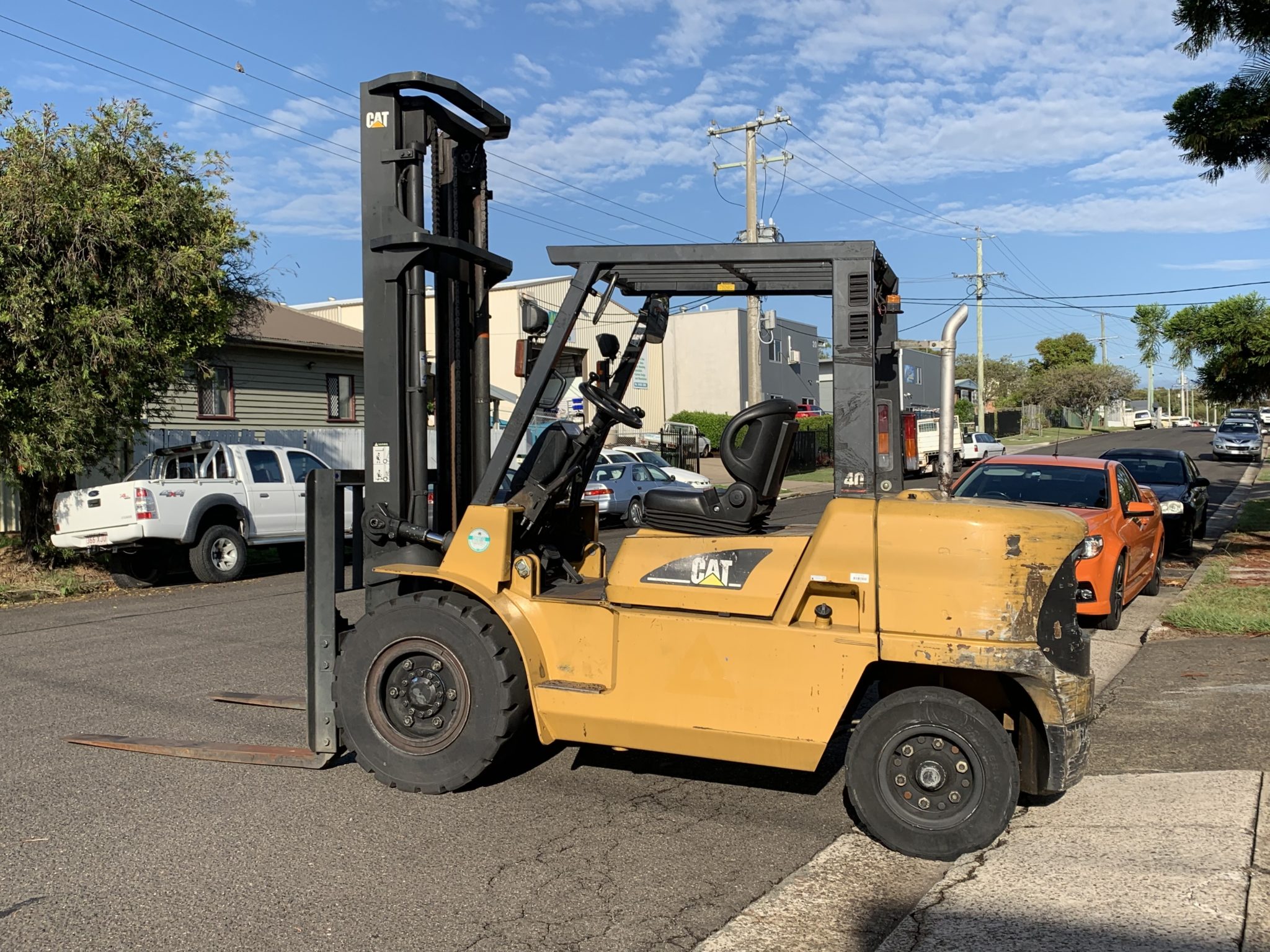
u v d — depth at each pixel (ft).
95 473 60.18
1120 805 16.79
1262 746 19.84
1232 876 13.58
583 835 16.16
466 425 20.52
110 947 12.42
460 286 20.22
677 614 16.57
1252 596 35.70
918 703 15.21
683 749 16.47
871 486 15.90
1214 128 40.24
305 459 53.31
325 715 18.61
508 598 17.72
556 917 13.25
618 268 17.62
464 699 17.42
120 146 46.01
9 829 16.39
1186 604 34.47
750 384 90.27
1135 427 298.97
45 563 50.80
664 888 14.16
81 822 16.66
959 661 15.03
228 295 52.03
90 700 24.99
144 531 44.78
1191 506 50.49
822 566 15.65
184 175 48.47
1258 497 85.35
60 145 44.78
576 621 17.26
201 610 39.88
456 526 20.18
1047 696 15.01
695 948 12.41
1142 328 51.01
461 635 17.37
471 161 20.11
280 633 34.09
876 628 15.37
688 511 17.28
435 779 17.62
